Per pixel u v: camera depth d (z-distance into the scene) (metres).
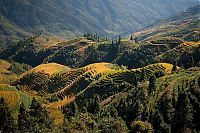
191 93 156.12
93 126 142.62
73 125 138.62
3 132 140.50
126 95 185.62
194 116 142.50
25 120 140.75
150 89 177.38
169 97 159.62
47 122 145.00
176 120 144.62
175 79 183.50
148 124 141.25
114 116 159.88
